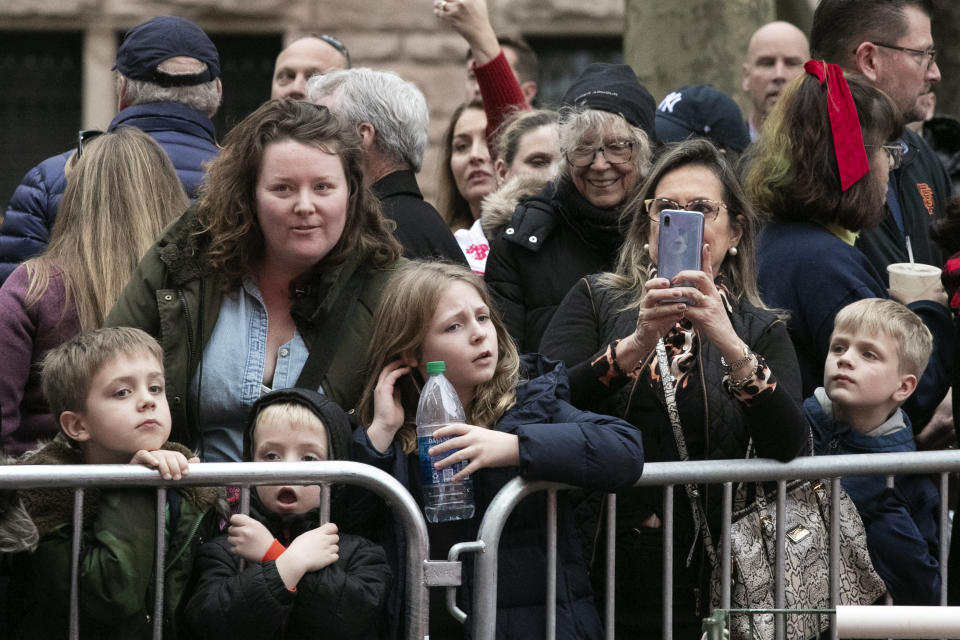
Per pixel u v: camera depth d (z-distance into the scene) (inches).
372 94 669.3
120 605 480.7
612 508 525.7
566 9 1517.0
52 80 1551.4
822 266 604.1
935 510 584.4
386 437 514.3
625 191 641.6
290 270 542.9
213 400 533.6
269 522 511.8
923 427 637.3
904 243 707.4
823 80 623.2
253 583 474.6
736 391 513.0
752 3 1078.4
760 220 620.7
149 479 477.4
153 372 502.0
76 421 499.2
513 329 644.7
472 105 880.9
